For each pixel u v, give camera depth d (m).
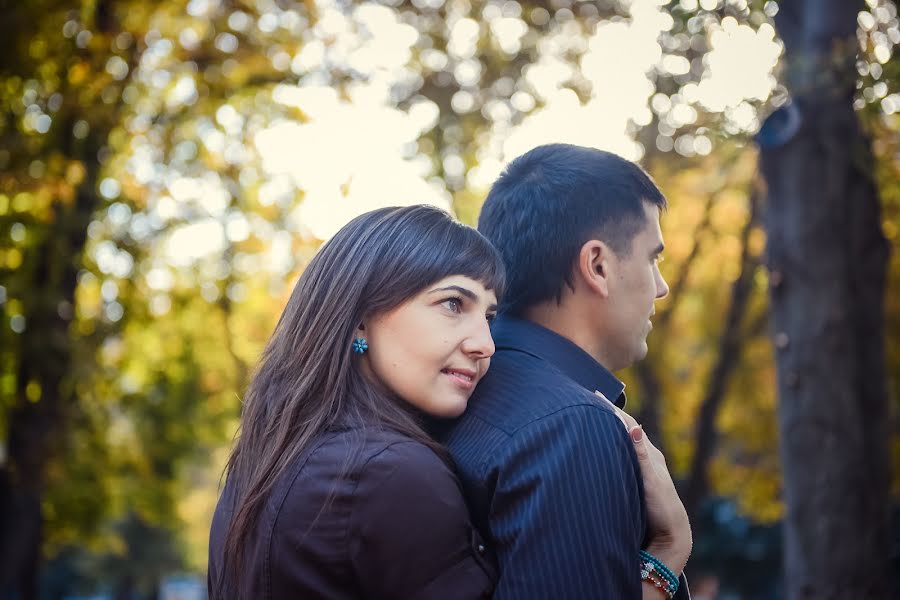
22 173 9.05
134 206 10.59
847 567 4.46
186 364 13.41
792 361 4.59
